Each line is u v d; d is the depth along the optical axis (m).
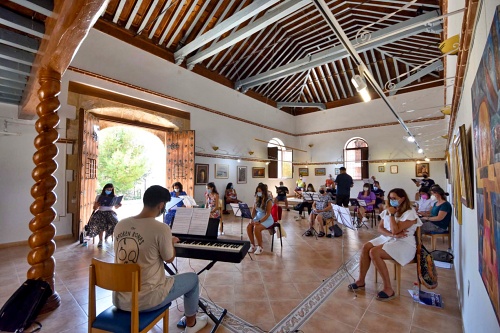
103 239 5.07
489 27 0.99
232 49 8.47
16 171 4.67
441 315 2.46
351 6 6.83
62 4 1.68
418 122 9.66
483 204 1.19
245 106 10.27
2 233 4.50
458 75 1.92
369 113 10.98
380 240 3.08
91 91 5.66
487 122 1.04
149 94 6.79
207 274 3.45
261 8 5.28
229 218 8.02
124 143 14.88
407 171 10.00
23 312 1.86
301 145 12.99
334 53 7.14
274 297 2.82
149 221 1.73
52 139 2.50
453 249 3.95
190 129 7.98
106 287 1.54
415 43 7.66
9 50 3.01
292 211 9.40
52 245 2.48
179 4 6.36
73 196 5.25
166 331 1.81
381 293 2.78
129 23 6.20
